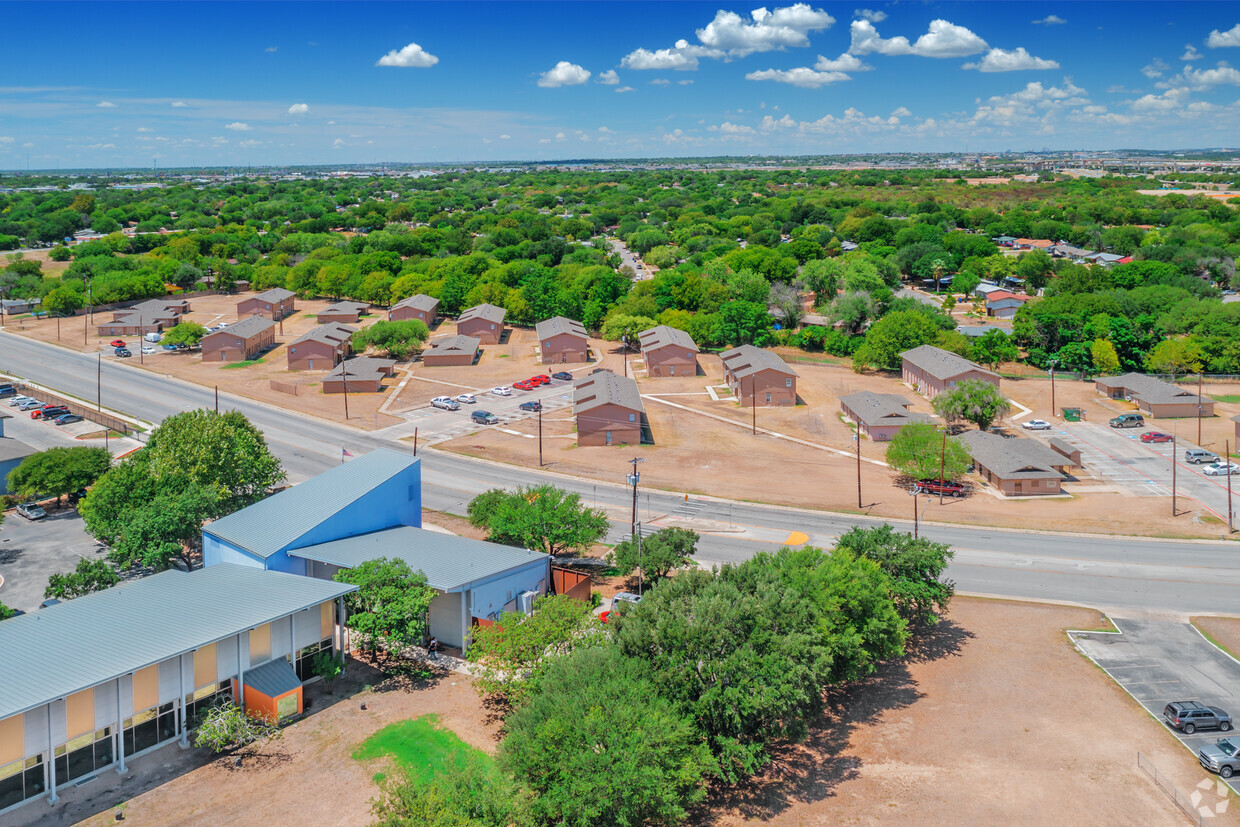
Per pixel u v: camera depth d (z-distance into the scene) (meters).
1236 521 88.62
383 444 114.69
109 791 45.03
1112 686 58.06
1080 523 88.62
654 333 165.88
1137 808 45.69
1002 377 150.75
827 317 182.62
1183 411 126.44
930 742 51.62
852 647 52.31
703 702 44.97
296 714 52.12
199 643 48.84
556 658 49.62
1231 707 55.28
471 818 36.69
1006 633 65.56
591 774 38.91
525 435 119.56
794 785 47.44
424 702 54.09
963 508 93.38
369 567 59.06
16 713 41.53
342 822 42.84
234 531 66.19
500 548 67.62
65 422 123.31
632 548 70.69
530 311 196.12
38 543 80.31
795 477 103.62
